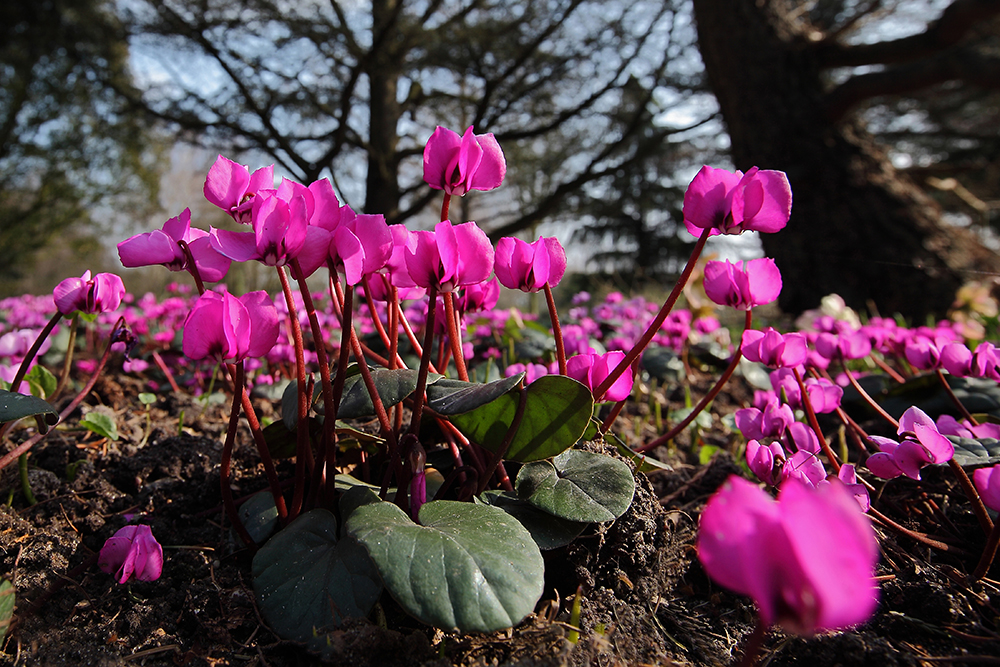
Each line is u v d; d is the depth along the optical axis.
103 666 0.14
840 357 0.23
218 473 0.20
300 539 0.15
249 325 0.14
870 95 0.81
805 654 0.14
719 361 0.40
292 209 0.13
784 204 0.15
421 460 0.15
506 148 1.52
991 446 0.18
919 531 0.18
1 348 0.21
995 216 1.87
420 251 0.14
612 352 0.17
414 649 0.14
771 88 0.85
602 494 0.16
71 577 0.16
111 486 0.21
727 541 0.07
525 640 0.14
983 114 1.99
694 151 2.08
